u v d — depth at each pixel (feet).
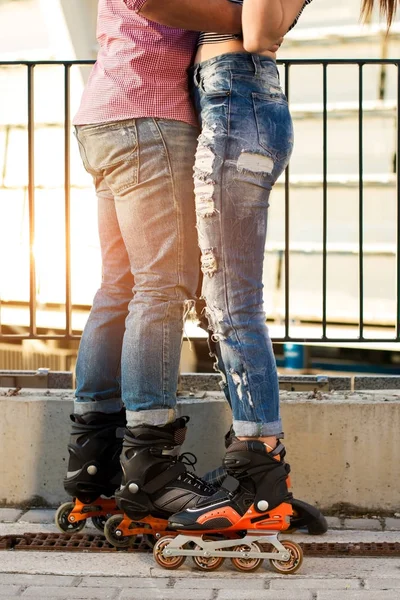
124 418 12.28
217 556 11.00
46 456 13.29
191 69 11.27
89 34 22.41
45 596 10.23
